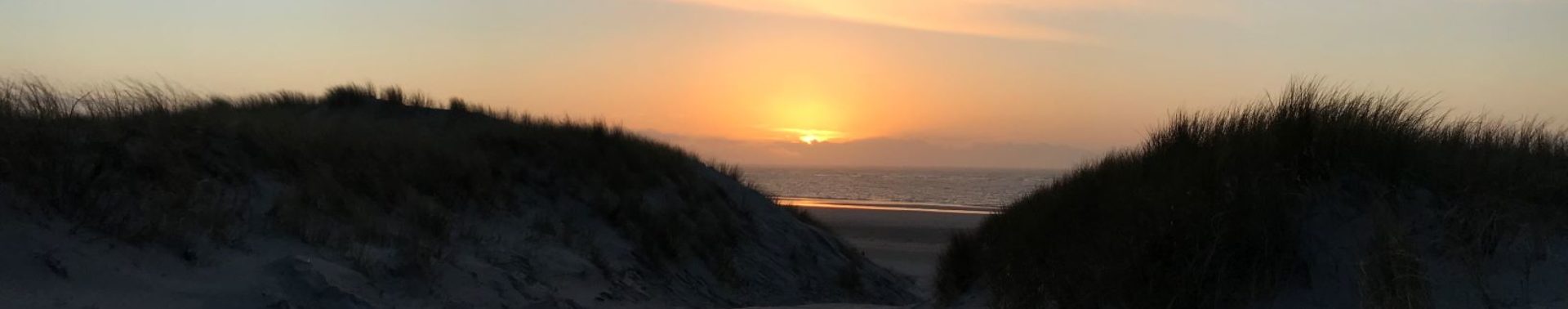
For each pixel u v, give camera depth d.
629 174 17.50
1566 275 6.05
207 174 10.52
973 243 10.52
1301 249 6.66
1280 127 7.29
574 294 11.17
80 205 7.89
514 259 11.55
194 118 12.00
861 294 17.47
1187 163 7.66
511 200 14.46
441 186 13.37
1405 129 7.53
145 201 8.59
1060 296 7.59
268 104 20.45
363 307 7.83
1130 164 8.77
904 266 23.11
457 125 19.14
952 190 90.75
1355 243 6.54
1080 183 9.28
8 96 8.91
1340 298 6.32
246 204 9.97
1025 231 8.81
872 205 56.31
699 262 15.39
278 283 7.80
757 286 15.77
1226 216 6.72
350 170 12.43
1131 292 6.99
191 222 8.59
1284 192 6.84
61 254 7.04
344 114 19.70
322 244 9.55
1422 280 5.96
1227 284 6.68
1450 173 6.93
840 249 20.09
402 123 18.72
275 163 11.63
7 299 6.21
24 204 7.50
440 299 8.91
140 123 10.72
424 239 11.10
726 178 21.19
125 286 7.05
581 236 13.97
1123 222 7.39
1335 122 7.27
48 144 8.45
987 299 9.24
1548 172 7.26
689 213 17.31
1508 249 6.30
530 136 17.36
